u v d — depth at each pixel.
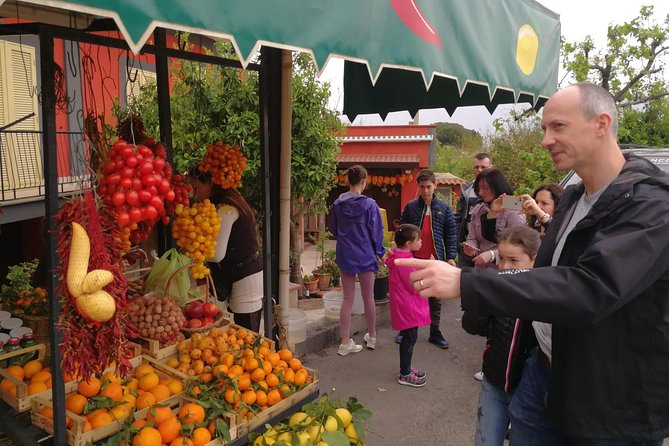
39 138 7.84
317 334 5.23
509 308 1.34
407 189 15.52
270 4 1.60
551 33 3.45
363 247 4.90
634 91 11.84
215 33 1.44
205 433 2.11
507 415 2.44
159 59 3.31
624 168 1.66
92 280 1.60
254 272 3.50
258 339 2.81
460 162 25.11
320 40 1.76
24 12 2.51
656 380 1.57
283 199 3.47
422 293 1.41
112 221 1.84
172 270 2.78
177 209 2.75
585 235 1.66
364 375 4.62
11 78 7.40
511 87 2.96
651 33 10.07
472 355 5.18
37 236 8.20
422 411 3.98
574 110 1.66
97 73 7.41
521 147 17.23
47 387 2.26
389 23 2.05
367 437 3.58
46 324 3.03
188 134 6.01
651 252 1.38
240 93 6.13
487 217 4.39
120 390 2.18
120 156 1.87
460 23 2.46
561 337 1.69
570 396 1.66
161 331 2.56
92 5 1.19
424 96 4.21
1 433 2.26
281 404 2.45
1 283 7.89
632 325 1.56
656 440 1.62
